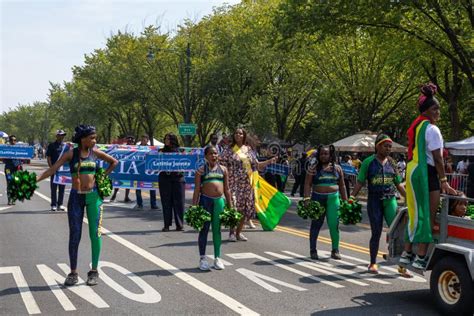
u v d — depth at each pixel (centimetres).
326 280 736
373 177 781
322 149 871
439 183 609
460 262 562
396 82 3194
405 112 3778
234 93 3800
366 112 3259
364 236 1141
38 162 6181
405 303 629
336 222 873
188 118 3444
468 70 2008
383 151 777
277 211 1107
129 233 1112
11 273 750
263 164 1105
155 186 1530
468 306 546
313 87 3597
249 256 895
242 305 613
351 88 3164
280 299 640
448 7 1938
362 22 2017
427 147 602
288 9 2039
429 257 604
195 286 693
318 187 875
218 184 791
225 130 4528
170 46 3981
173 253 905
